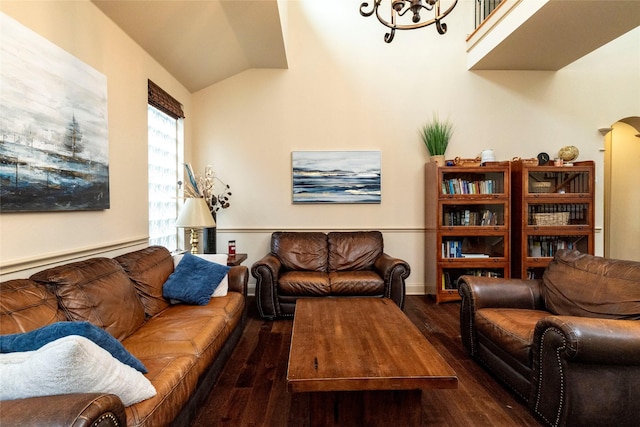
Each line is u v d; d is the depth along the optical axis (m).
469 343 2.54
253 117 4.28
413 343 1.80
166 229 3.70
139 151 2.95
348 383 1.43
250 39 3.53
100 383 1.06
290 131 4.29
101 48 2.40
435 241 3.98
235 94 4.27
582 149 4.39
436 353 1.68
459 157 4.11
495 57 3.94
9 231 1.66
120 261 2.31
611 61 4.37
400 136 4.32
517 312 2.32
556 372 1.66
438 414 1.87
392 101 4.30
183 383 1.53
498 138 4.34
